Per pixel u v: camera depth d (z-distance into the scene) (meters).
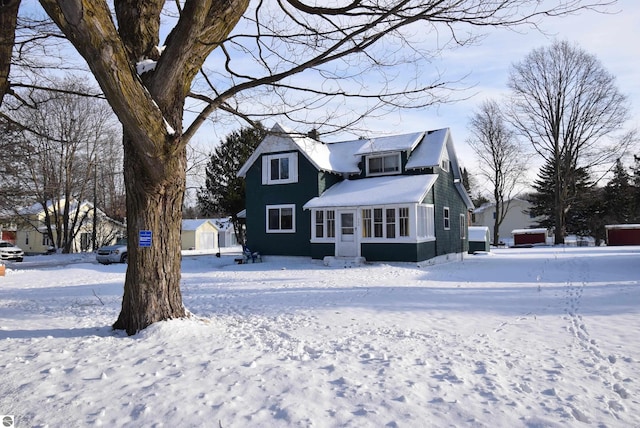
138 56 6.01
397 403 3.56
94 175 37.19
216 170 31.16
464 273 15.91
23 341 5.60
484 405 3.56
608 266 16.89
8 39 5.43
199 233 49.69
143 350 5.04
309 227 21.20
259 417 3.28
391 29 5.41
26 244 45.72
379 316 7.61
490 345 5.59
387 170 21.80
